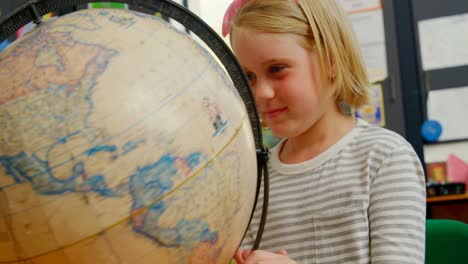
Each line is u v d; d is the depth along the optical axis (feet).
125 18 1.55
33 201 1.27
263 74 2.47
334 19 2.69
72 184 1.27
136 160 1.30
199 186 1.38
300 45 2.46
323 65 2.54
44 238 1.30
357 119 2.95
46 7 1.63
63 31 1.47
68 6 1.65
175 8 1.70
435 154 6.46
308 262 2.60
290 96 2.45
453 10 6.47
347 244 2.50
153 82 1.37
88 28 1.47
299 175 2.77
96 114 1.29
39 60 1.39
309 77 2.50
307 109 2.51
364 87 2.89
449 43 6.48
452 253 3.34
